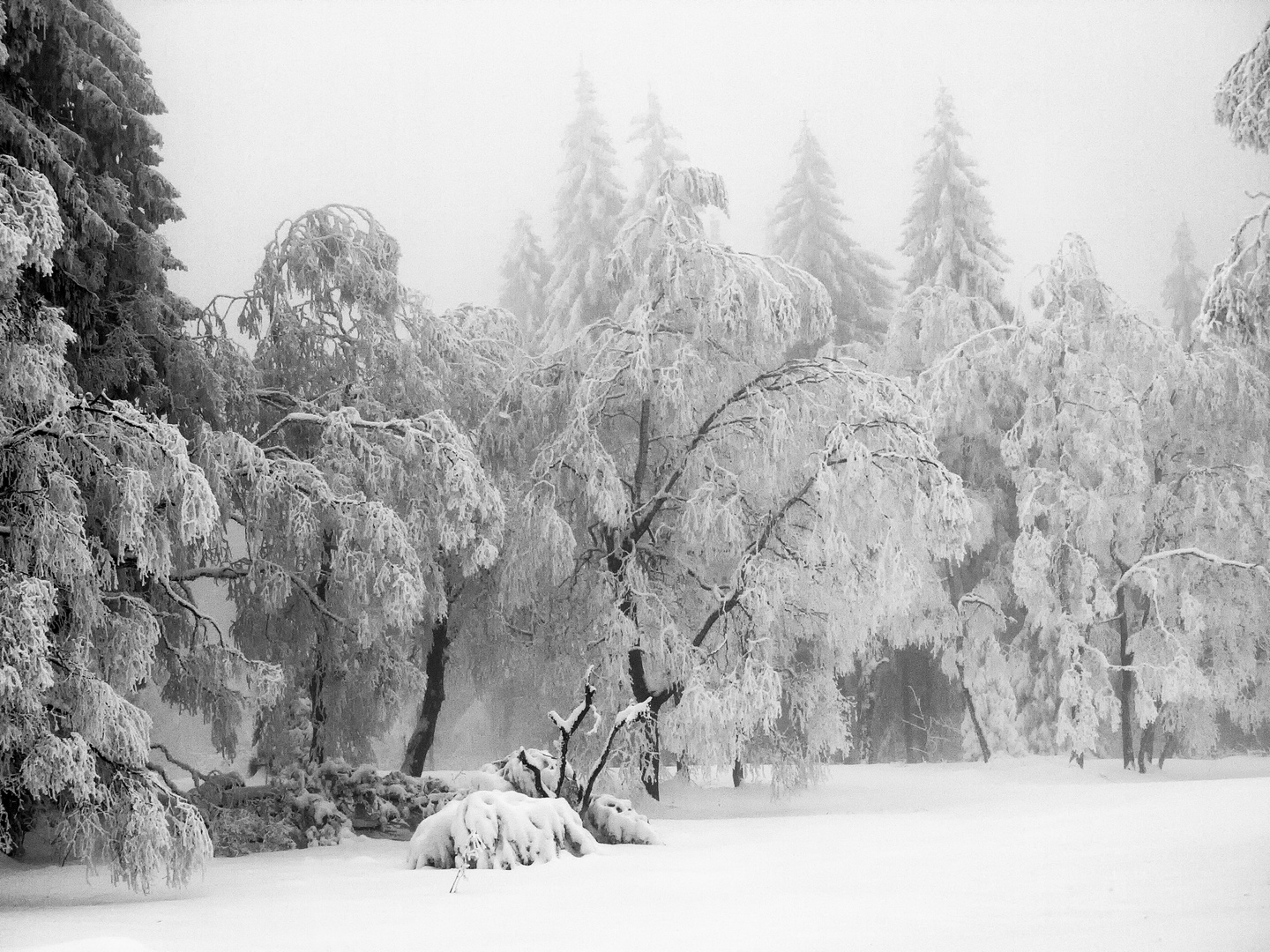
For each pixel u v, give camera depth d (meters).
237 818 19.16
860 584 24.88
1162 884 9.99
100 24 20.14
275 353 23.88
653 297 25.31
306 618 22.61
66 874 16.05
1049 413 33.66
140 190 19.95
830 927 9.05
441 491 21.80
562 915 10.53
